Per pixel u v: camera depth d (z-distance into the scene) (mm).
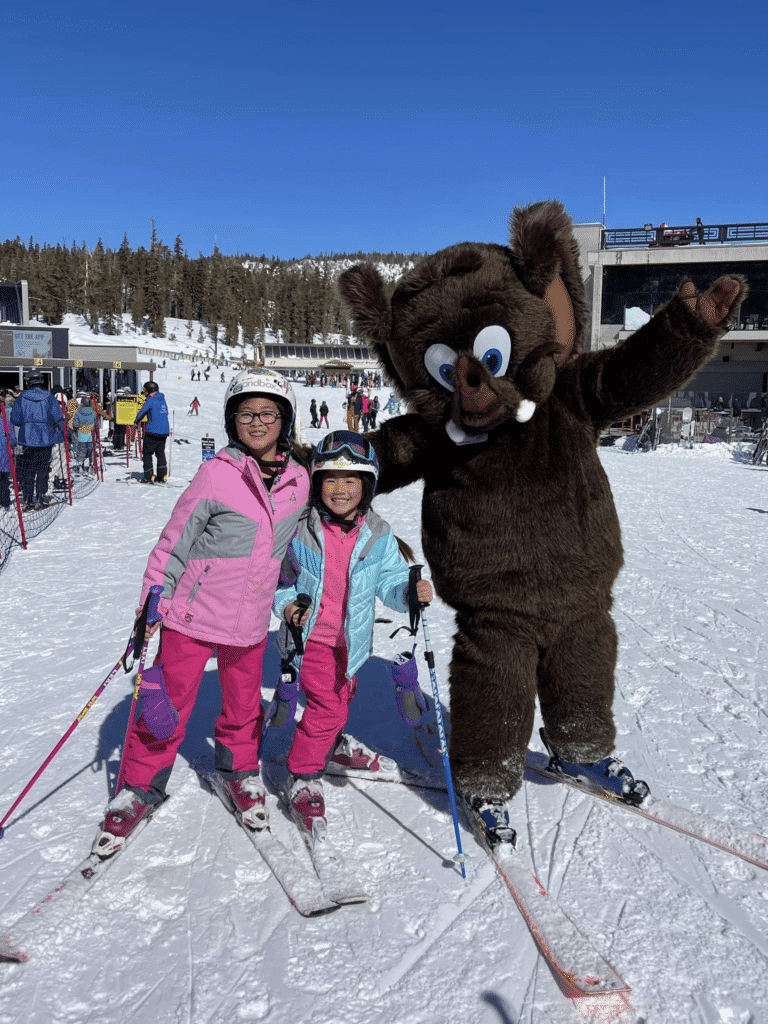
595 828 2838
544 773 3225
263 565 2691
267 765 3348
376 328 2713
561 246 2576
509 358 2529
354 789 3129
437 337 2574
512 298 2559
